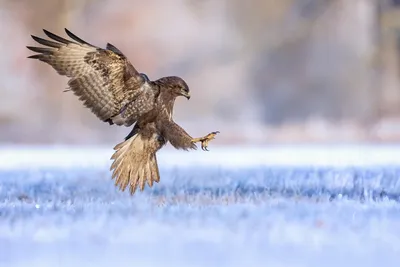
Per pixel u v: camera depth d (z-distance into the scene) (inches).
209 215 967.0
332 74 2652.6
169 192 1010.7
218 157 1300.4
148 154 974.4
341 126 2354.8
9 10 2701.8
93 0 2768.2
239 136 2042.3
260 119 2613.2
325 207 978.1
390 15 2647.6
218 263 922.1
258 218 962.1
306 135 2036.2
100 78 972.6
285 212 970.1
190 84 2719.0
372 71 2635.3
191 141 973.8
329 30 2694.4
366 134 2017.7
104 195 1006.4
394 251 930.1
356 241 938.7
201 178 1048.2
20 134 2290.8
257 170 1074.7
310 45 2706.7
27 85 2566.4
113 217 965.8
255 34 2753.4
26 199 997.8
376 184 1019.3
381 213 967.6
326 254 928.9
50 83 2554.1
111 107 973.2
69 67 972.6
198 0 2775.6
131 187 973.8
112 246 936.3
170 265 921.5
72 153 1429.6
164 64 2758.4
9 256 928.9
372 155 1259.2
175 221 959.6
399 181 1024.2
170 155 1407.5
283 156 1280.8
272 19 2758.4
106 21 2760.8
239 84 2709.2
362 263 921.5
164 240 940.6
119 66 972.6
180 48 2760.8
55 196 1003.9
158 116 973.8
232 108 2659.9
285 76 2701.8
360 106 2573.8
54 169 1094.4
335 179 1030.4
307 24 2711.6
